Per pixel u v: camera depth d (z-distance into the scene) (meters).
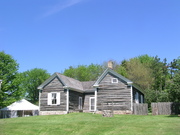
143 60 78.12
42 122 25.75
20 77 53.34
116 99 33.94
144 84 61.72
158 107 32.41
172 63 64.94
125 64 72.50
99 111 34.31
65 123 23.97
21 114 50.44
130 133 18.91
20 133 21.08
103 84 35.09
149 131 19.02
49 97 36.38
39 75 88.88
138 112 32.56
